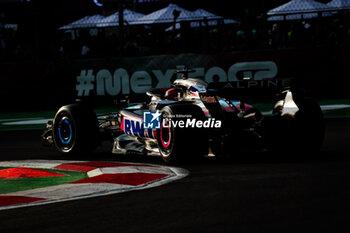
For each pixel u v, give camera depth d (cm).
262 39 2717
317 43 2695
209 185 923
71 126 1446
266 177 967
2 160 1473
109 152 1540
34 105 2828
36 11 2853
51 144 1608
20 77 2828
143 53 2812
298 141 1216
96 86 2758
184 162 1243
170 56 2688
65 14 3005
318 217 663
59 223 721
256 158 1231
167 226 669
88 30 2886
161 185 953
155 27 2830
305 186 860
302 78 2612
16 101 2839
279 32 2708
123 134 1470
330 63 2594
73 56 2883
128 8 2986
